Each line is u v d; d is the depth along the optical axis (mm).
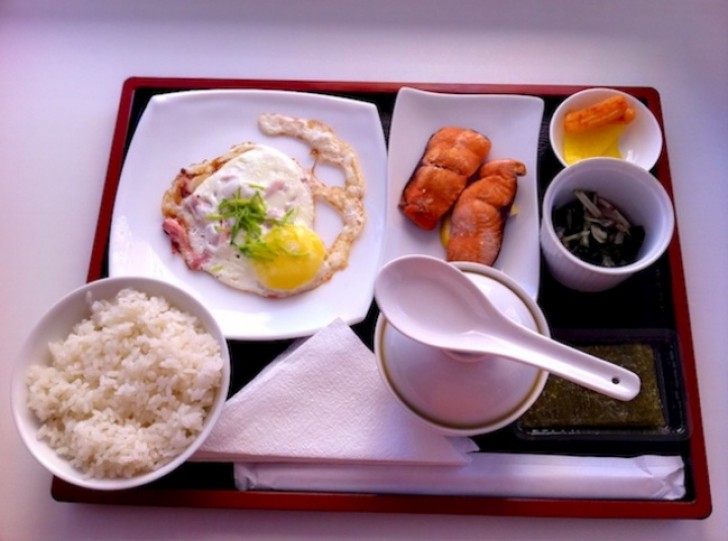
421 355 359
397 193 462
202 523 398
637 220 439
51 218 475
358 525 399
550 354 329
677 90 516
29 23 534
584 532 398
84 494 391
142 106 490
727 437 422
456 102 474
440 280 340
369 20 536
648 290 444
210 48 524
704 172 492
